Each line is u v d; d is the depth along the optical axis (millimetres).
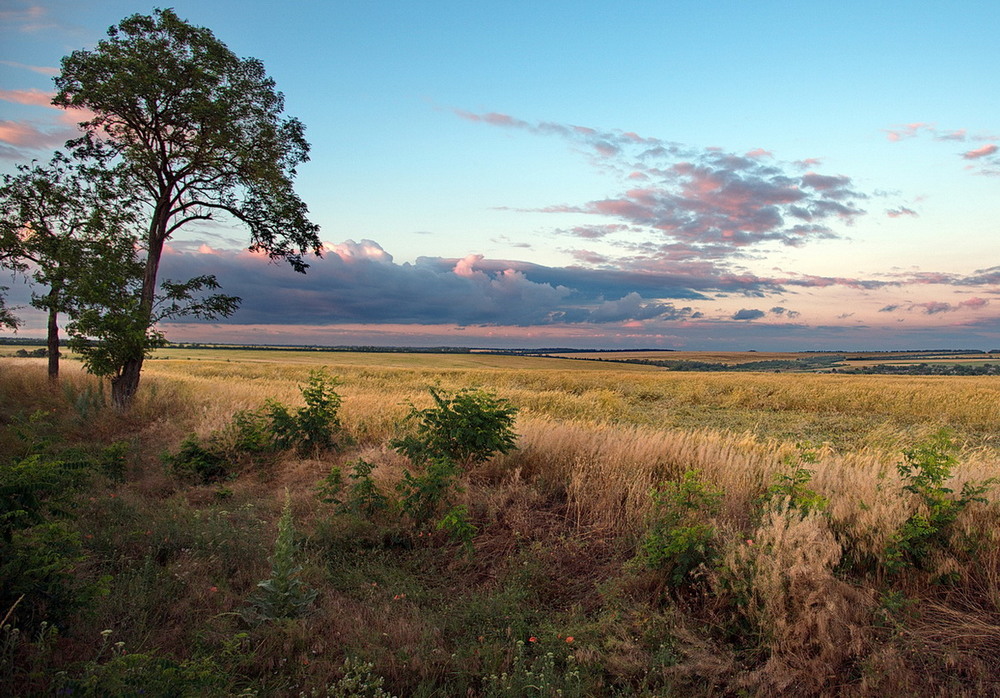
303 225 18500
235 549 5121
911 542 4121
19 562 3328
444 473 6055
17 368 21188
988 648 3273
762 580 3707
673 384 30750
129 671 2820
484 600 4309
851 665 3266
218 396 16547
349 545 5574
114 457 8133
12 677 2842
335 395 10367
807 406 22953
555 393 23703
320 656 3633
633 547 4984
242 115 16703
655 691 3238
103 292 14703
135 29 15336
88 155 16750
